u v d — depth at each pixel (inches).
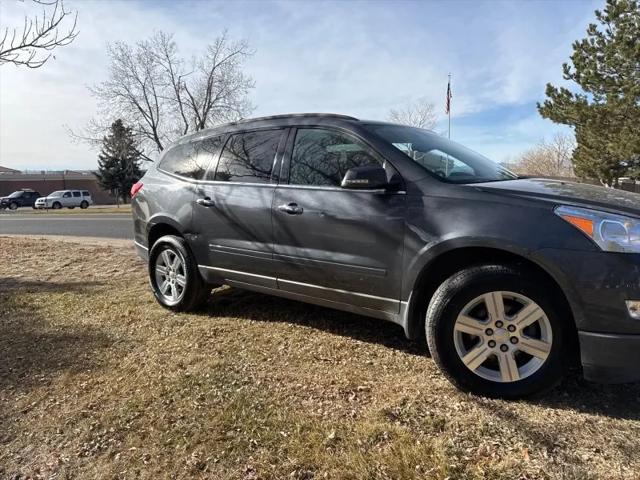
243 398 111.4
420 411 104.3
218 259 162.9
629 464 85.5
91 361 135.8
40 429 103.7
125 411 108.2
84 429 102.5
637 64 617.0
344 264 130.3
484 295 109.6
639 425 98.0
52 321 170.7
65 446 97.5
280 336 151.2
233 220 155.9
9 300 197.9
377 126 140.4
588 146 666.8
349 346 142.0
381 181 119.0
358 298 131.0
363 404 108.1
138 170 2058.3
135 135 1366.9
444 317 112.3
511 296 107.7
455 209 113.1
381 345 142.7
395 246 121.0
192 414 105.7
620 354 97.3
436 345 113.5
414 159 126.3
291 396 112.4
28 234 546.0
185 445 95.3
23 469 91.4
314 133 144.3
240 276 157.9
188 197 170.6
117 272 257.0
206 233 165.5
